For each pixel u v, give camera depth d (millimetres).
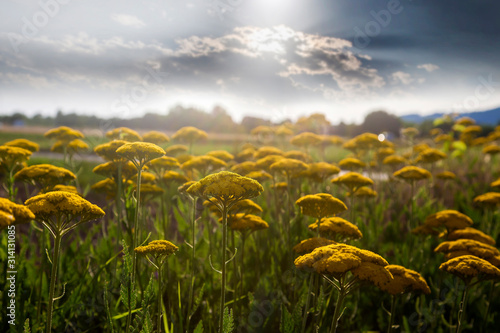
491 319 3453
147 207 4191
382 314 3639
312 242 2660
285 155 4676
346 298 3566
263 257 3941
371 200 5434
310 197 2832
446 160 8984
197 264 3807
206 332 3004
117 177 3400
